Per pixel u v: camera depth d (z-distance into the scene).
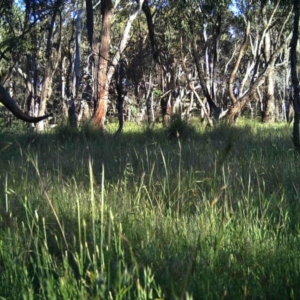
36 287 3.82
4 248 4.20
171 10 23.94
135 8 20.48
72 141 12.56
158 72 29.42
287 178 6.55
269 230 4.79
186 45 27.34
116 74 16.78
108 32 17.59
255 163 7.41
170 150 9.45
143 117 31.55
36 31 24.05
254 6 25.03
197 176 6.60
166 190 6.08
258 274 3.89
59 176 6.58
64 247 4.30
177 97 33.28
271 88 30.48
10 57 25.88
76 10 28.91
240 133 13.61
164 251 4.25
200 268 3.84
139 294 3.20
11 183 6.40
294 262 3.97
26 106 35.06
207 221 4.75
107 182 6.52
